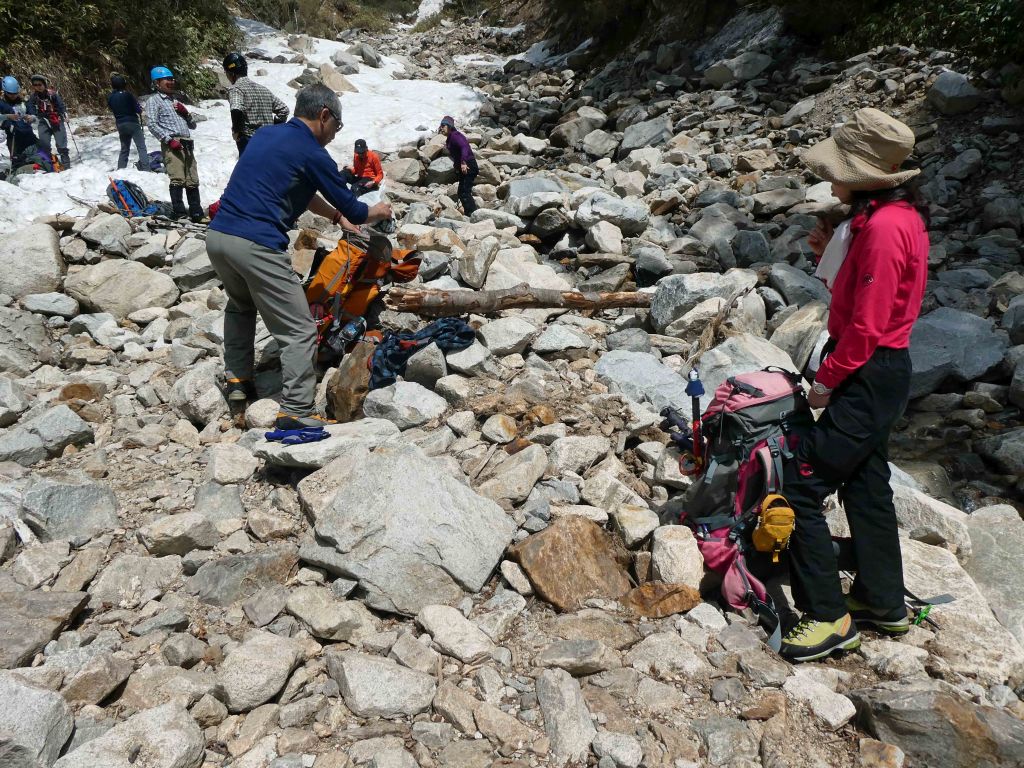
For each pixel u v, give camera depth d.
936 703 2.46
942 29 10.71
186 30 15.52
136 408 4.94
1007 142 8.48
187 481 4.07
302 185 4.24
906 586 3.19
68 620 2.97
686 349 5.47
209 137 11.08
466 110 14.76
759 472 3.02
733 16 14.36
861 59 11.31
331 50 19.09
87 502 3.65
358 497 3.29
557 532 3.26
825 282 2.90
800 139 10.32
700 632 2.95
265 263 4.06
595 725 2.54
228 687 2.58
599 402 4.59
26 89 12.37
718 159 9.98
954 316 5.62
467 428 4.33
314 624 2.93
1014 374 4.95
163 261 7.27
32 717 2.30
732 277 6.02
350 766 2.36
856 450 2.74
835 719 2.56
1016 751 2.38
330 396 4.68
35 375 5.33
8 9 12.57
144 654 2.87
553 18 19.91
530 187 9.40
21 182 8.49
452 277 6.50
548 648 2.84
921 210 2.67
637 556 3.37
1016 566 3.36
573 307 6.07
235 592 3.18
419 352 4.82
